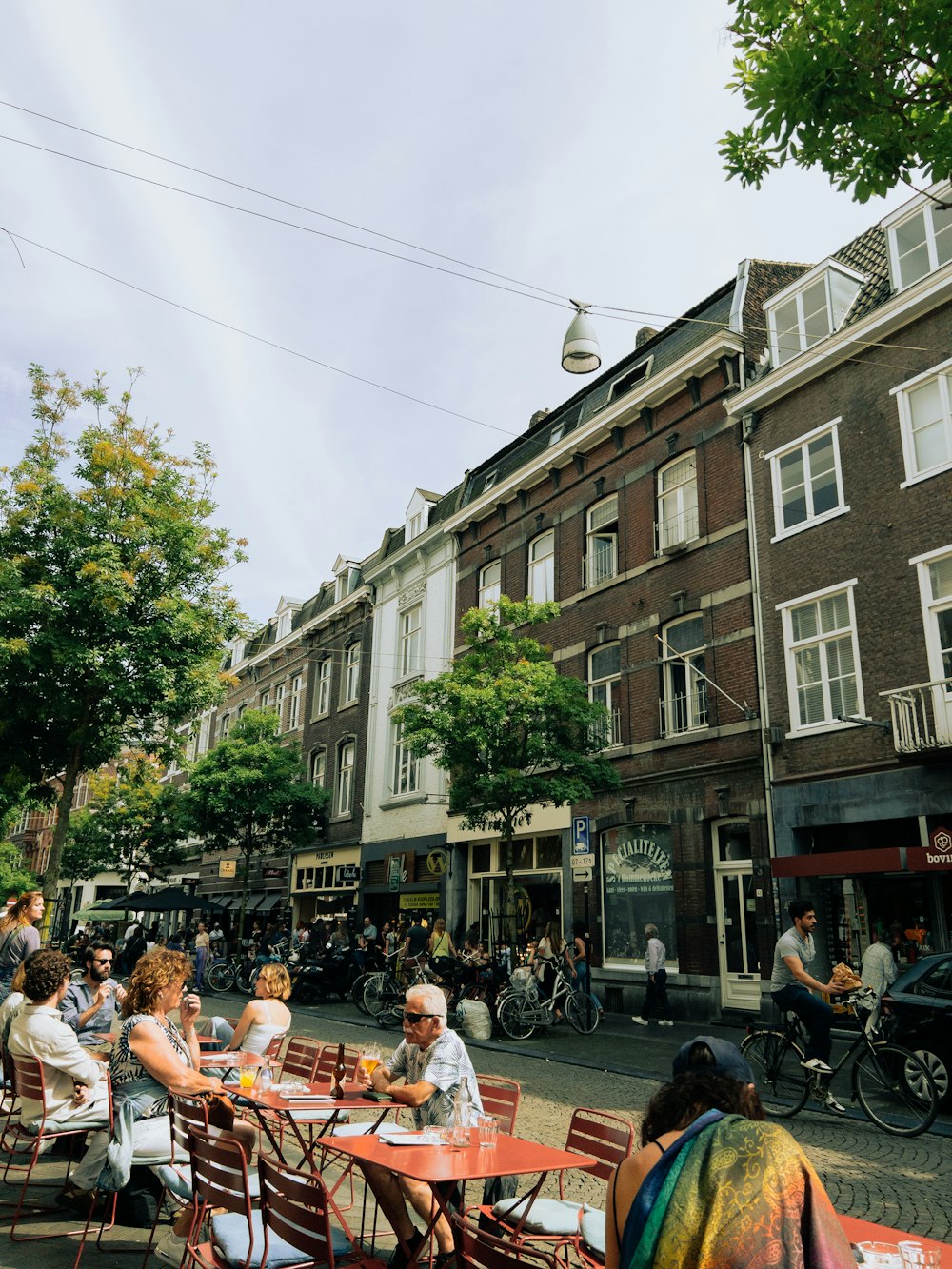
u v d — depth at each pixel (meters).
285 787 27.98
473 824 16.72
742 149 7.13
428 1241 4.34
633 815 18.00
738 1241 1.73
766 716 15.74
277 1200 3.60
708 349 17.86
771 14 6.70
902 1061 7.96
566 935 19.22
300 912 31.28
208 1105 4.52
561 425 23.20
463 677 16.27
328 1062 6.74
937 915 13.06
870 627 14.37
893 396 14.63
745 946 15.68
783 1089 8.74
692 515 18.31
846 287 16.38
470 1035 14.19
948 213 14.43
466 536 25.58
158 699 16.50
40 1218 5.47
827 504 15.49
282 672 36.75
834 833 14.60
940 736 12.86
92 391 17.41
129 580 16.05
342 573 32.78
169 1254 4.28
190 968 5.36
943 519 13.65
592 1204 5.82
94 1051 7.08
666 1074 10.84
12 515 16.23
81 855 37.50
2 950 8.48
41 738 16.94
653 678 18.25
